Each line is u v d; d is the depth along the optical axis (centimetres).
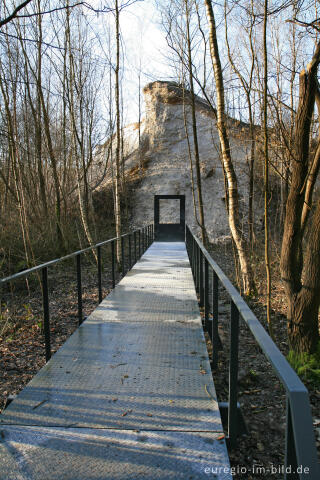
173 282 734
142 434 229
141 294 626
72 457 207
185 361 344
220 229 2114
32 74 1216
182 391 286
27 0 354
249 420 329
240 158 2116
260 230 1856
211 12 729
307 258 471
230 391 252
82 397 276
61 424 240
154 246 1499
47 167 1673
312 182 491
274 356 134
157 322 467
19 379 419
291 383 113
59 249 1278
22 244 1115
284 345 580
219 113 769
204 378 308
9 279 289
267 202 525
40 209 1421
